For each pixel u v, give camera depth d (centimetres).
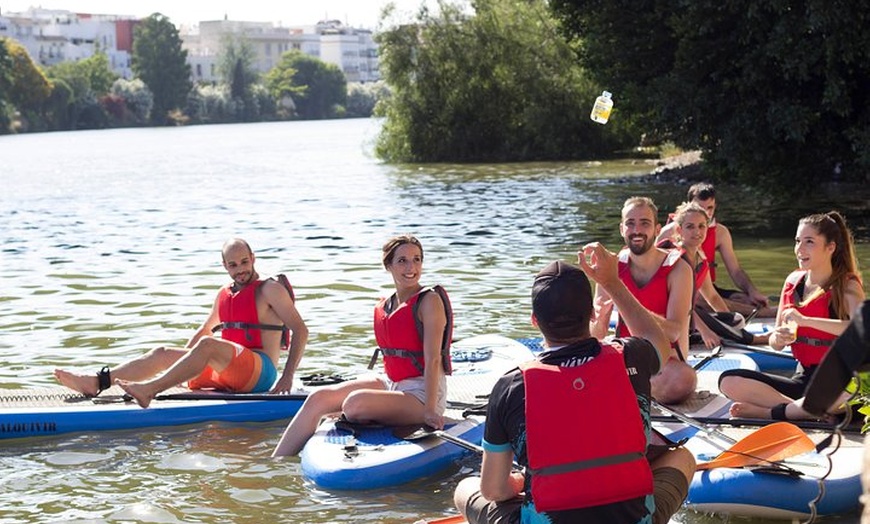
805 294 662
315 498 586
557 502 400
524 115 3803
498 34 3894
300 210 2192
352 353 922
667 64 1900
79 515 566
